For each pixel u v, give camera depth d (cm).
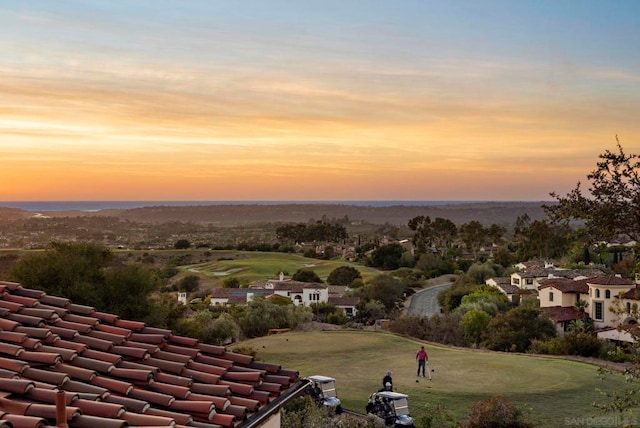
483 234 14312
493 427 1978
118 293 3734
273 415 773
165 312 4041
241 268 13888
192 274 13025
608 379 2884
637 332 1291
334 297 9081
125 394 649
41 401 568
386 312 8044
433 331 5203
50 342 739
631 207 1185
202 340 4331
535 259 11269
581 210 1216
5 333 724
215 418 635
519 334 4650
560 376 2961
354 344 4066
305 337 4381
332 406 2333
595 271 7906
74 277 3653
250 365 861
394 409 2236
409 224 15650
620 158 1193
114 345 794
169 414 614
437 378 2973
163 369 757
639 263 1233
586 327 5516
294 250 18012
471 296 7162
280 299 7625
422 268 12138
